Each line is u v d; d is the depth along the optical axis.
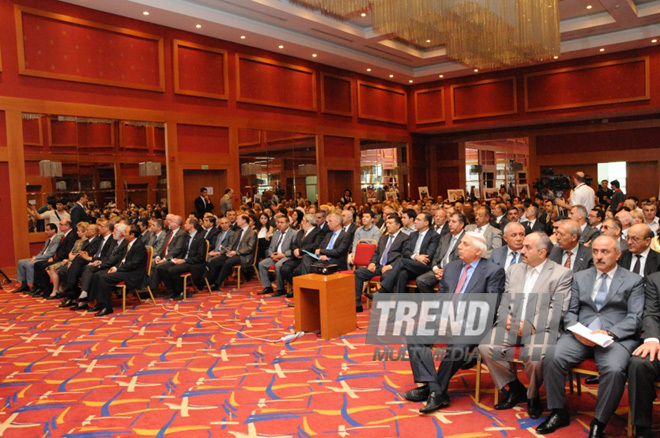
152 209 11.46
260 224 10.33
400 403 3.80
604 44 14.59
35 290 8.70
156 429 3.50
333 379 4.32
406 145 19.55
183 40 11.92
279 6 11.50
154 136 11.54
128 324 6.50
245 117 13.37
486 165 26.00
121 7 10.30
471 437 3.22
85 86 10.32
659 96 14.77
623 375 3.10
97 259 7.81
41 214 9.84
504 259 4.98
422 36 9.41
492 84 17.58
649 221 6.79
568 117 16.61
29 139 9.62
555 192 13.04
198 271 8.14
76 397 4.12
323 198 15.71
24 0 9.43
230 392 4.12
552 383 3.32
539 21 9.68
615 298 3.52
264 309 7.12
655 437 3.15
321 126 15.65
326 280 5.52
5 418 3.75
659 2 12.80
